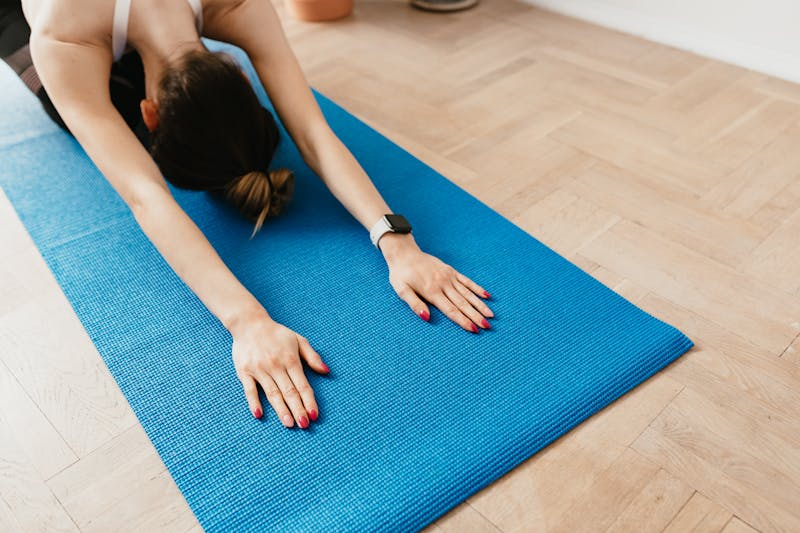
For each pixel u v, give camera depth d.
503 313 1.64
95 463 1.37
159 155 1.70
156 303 1.69
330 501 1.28
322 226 1.92
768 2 2.52
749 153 2.18
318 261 1.80
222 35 1.86
